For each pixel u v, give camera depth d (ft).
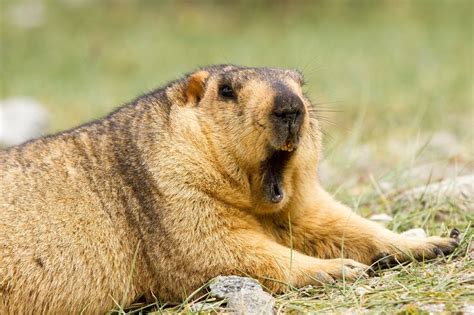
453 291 31.42
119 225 36.22
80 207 36.29
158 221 35.58
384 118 78.07
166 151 35.96
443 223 41.47
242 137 35.60
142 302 36.45
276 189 36.35
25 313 35.70
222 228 35.47
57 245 35.76
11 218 36.11
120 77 116.67
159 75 112.37
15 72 119.44
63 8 155.63
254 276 34.81
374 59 113.80
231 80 36.55
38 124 81.87
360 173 56.54
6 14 152.56
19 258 35.55
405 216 43.16
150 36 141.79
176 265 35.32
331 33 138.62
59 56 128.57
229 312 32.12
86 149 37.60
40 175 37.09
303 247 38.32
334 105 84.94
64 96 104.32
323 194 39.14
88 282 35.76
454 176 46.37
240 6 157.17
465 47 120.37
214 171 35.83
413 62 109.60
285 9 155.53
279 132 34.88
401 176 50.72
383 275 35.14
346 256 37.83
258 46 130.21
